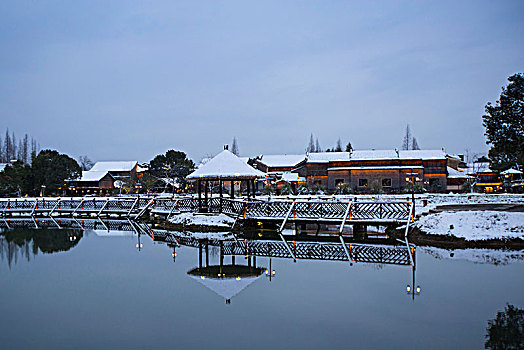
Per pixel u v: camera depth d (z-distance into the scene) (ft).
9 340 25.48
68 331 26.86
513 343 23.49
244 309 30.83
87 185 255.91
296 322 27.84
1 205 127.54
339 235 69.87
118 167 297.74
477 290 34.53
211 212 85.05
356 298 32.96
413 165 182.39
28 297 34.73
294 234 73.51
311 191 159.43
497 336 24.63
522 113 68.54
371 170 181.98
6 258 52.85
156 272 43.75
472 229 59.62
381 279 38.96
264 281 38.99
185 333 26.21
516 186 168.55
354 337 24.91
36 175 221.66
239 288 36.63
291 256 52.06
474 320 27.45
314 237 69.56
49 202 128.67
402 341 24.16
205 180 84.74
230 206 82.94
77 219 110.63
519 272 40.57
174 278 40.93
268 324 27.53
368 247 58.29
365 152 194.29
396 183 179.22
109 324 28.07
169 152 280.10
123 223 100.12
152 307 31.68
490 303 30.96
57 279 41.01
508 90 71.00
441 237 60.44
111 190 259.60
